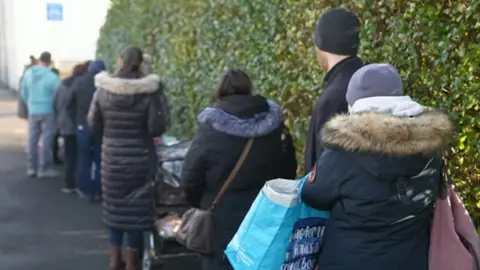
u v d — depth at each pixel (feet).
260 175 16.14
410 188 10.62
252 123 15.97
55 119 41.60
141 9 42.34
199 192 16.39
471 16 13.55
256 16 24.23
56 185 40.16
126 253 24.99
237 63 26.25
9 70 98.53
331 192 10.85
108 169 22.79
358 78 11.20
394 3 15.99
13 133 60.85
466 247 11.21
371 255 10.71
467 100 13.64
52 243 28.55
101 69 34.88
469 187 14.29
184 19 33.50
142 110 22.36
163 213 22.84
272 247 11.07
